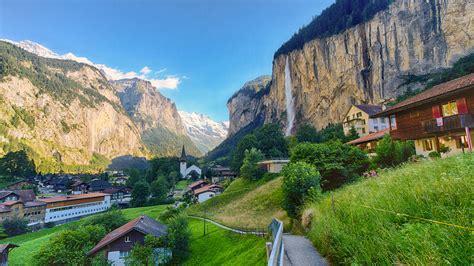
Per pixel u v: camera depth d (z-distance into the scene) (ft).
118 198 282.77
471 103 54.03
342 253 18.97
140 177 360.28
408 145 75.51
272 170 170.40
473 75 58.13
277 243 16.25
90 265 91.56
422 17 275.18
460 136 60.80
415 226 14.42
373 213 18.58
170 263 89.92
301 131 258.37
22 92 653.71
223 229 105.81
